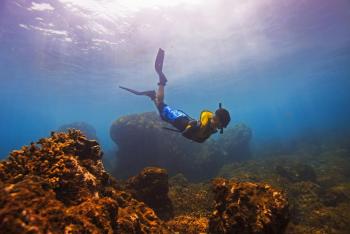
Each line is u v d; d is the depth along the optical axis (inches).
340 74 2251.5
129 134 870.4
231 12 688.4
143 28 726.5
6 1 567.5
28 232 111.2
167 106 259.0
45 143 218.8
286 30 884.6
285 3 677.9
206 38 854.5
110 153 1376.7
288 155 1147.9
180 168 866.8
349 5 745.6
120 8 617.9
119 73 1174.3
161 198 327.3
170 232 247.9
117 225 176.7
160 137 870.4
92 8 612.4
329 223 374.6
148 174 328.5
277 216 190.7
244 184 221.0
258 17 740.0
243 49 1032.2
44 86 1439.5
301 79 2146.9
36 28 709.9
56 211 134.9
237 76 1560.0
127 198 255.1
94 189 197.2
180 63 1103.0
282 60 1327.5
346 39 1127.6
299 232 335.9
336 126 2076.8
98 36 771.4
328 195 474.0
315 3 703.7
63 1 577.9
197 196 374.6
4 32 725.3
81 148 233.5
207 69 1269.7
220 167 933.8
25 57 944.3
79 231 136.4
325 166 804.6
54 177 178.5
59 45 836.0
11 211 115.3
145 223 226.4
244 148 1155.9
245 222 190.7
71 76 1217.4
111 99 1859.0
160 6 624.1
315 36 1006.4
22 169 185.8
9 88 1502.2
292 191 495.2
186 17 688.4
